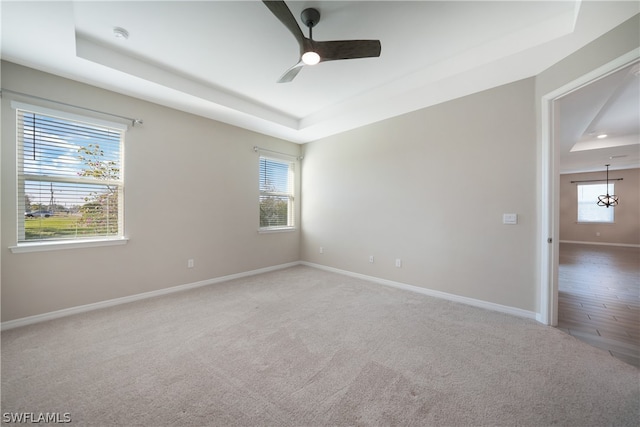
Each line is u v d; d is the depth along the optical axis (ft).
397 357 6.27
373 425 4.32
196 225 11.65
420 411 4.61
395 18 6.45
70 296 8.52
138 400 4.82
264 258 14.61
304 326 7.89
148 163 10.15
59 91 8.16
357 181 13.39
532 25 6.72
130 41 7.35
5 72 7.33
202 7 6.05
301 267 15.75
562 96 7.44
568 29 6.24
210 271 12.20
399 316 8.64
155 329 7.60
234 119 12.10
